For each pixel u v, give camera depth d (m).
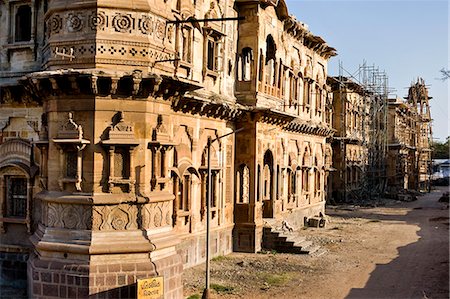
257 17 27.30
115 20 16.95
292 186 35.75
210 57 25.12
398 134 76.38
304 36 36.94
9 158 20.06
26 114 19.97
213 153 25.08
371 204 57.53
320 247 29.86
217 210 25.45
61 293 16.52
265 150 28.95
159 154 17.83
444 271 24.45
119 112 16.97
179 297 18.17
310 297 19.61
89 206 16.67
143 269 16.62
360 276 23.22
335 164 55.47
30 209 19.41
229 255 26.42
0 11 20.28
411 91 90.56
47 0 19.42
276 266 24.38
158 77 16.66
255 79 27.20
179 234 22.05
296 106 36.16
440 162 113.25
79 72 16.20
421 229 39.22
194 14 22.81
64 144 16.91
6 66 20.17
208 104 23.39
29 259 18.09
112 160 16.84
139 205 17.02
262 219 28.89
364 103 61.91
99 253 16.38
